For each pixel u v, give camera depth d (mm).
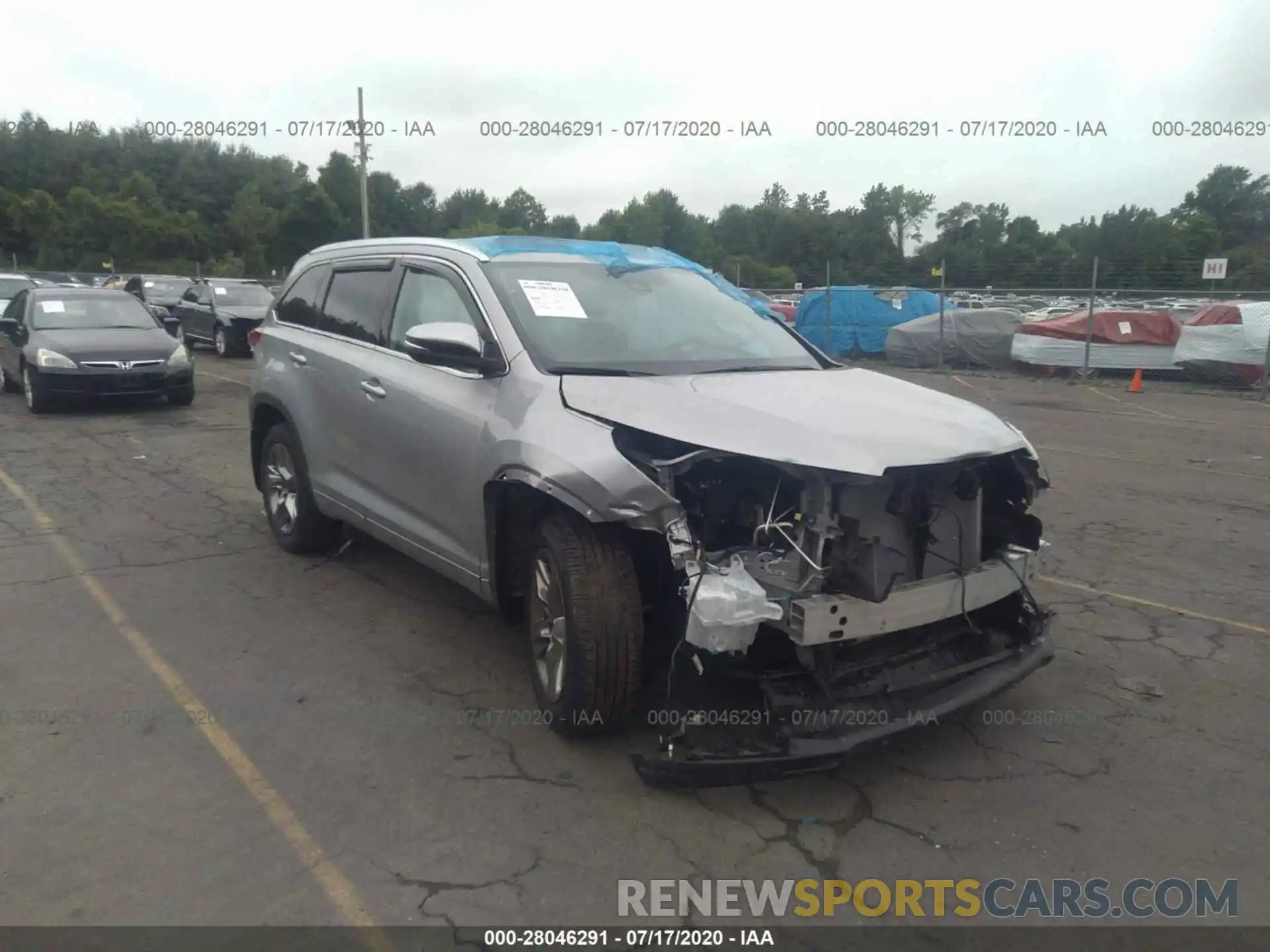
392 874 2938
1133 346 17891
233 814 3230
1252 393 16094
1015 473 3766
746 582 3105
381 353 4840
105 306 12844
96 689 4148
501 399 3908
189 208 80125
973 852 3105
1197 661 4602
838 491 3223
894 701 3328
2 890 2824
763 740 3275
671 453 3445
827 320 21594
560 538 3525
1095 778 3547
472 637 4766
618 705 3520
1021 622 3816
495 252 4496
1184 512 7590
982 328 19766
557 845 3096
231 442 10133
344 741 3729
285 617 5000
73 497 7535
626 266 4766
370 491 4945
